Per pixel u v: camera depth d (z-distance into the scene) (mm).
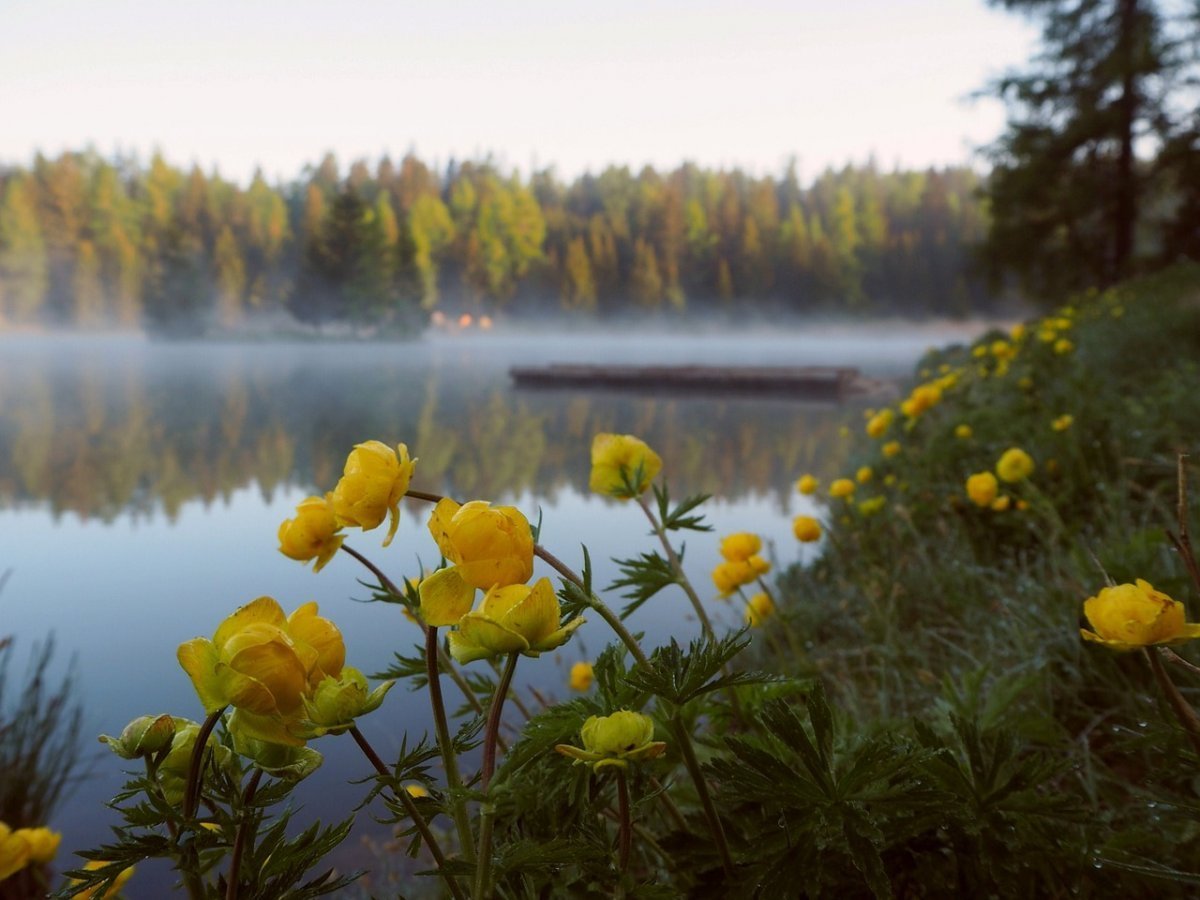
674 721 834
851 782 882
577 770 825
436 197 103188
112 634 4422
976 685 1584
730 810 990
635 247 99500
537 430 15000
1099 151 21531
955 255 98688
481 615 609
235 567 5863
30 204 77625
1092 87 21594
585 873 770
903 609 3160
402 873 2156
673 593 4281
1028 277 22906
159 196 85750
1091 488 3342
